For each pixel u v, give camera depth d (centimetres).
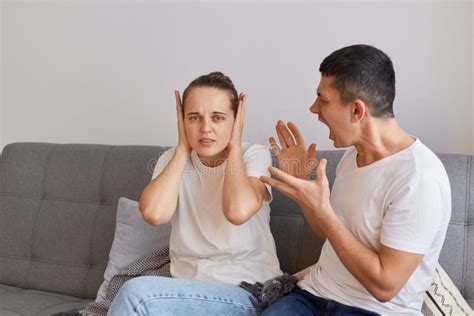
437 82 197
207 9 228
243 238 156
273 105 219
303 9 213
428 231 122
